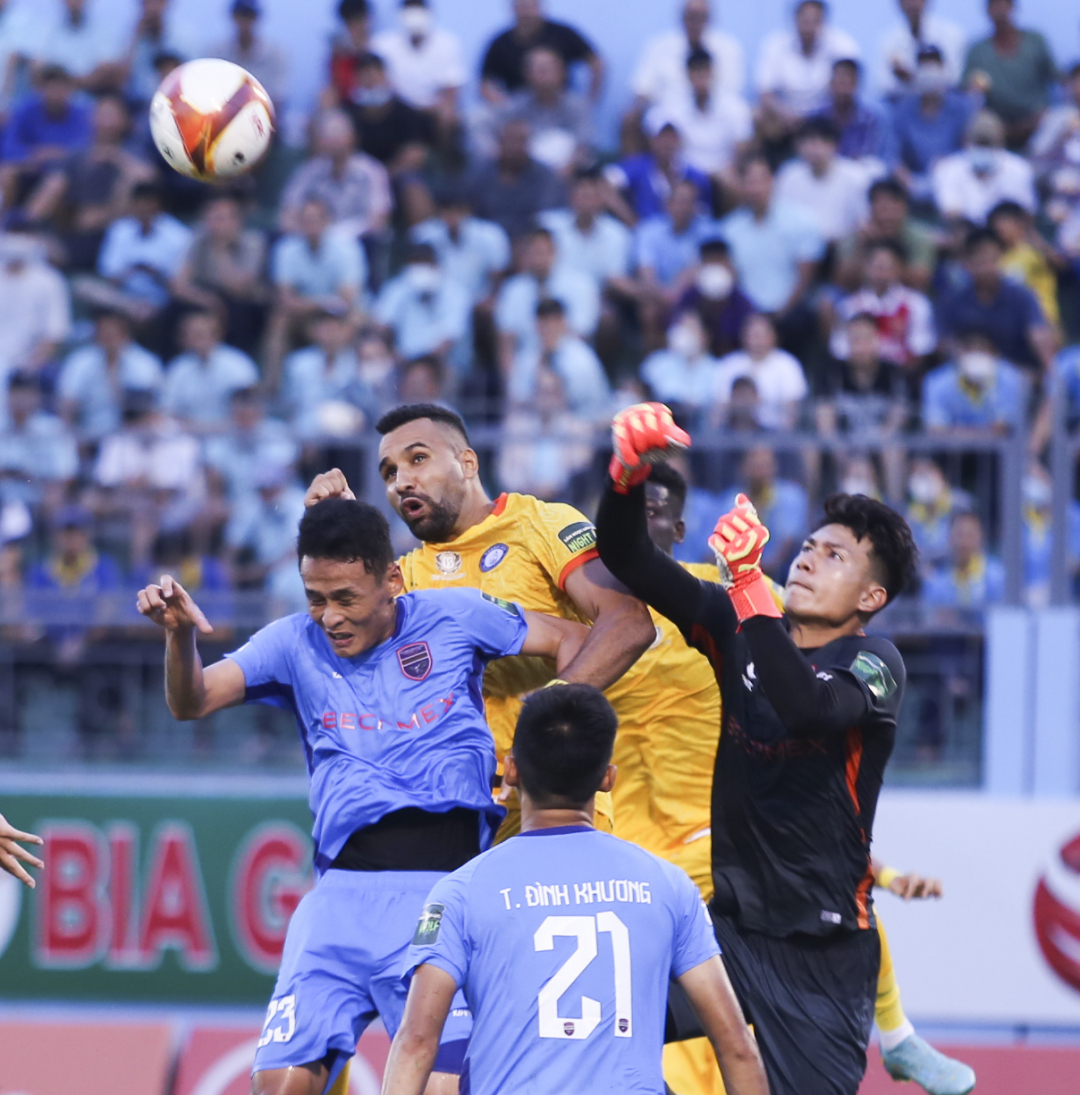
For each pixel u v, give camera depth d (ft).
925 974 82.12
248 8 135.03
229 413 98.78
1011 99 135.85
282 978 42.68
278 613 86.63
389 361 107.86
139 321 114.21
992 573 85.92
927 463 85.51
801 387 106.63
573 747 37.81
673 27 142.51
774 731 42.93
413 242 120.67
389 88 131.85
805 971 43.27
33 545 88.53
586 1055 35.65
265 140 53.36
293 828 83.92
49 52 137.28
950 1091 60.03
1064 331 123.85
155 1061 81.00
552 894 36.96
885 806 83.05
